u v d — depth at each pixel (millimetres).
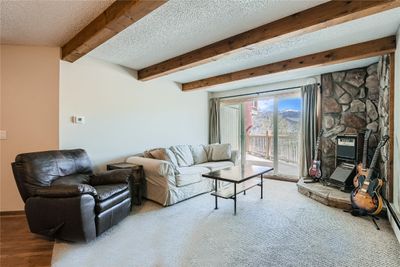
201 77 4672
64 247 2174
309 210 3105
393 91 2766
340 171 3664
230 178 3039
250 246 2174
